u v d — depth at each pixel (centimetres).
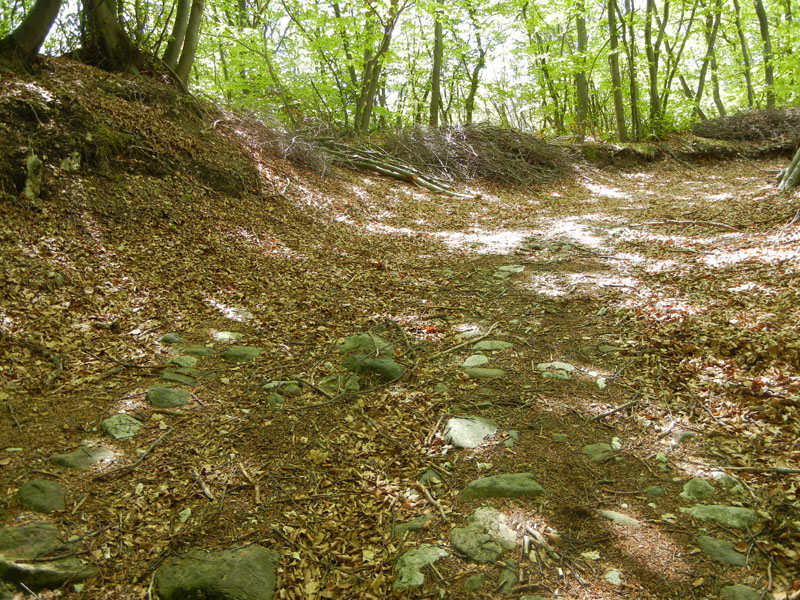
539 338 498
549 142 1747
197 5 1011
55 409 361
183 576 238
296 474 314
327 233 857
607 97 2266
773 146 1838
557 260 747
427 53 1939
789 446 312
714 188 1324
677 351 439
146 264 605
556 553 253
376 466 323
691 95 2247
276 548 260
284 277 662
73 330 464
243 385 415
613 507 282
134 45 941
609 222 992
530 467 316
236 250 706
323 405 388
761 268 600
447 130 1539
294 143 1151
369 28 1530
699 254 706
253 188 881
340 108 1673
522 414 373
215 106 1095
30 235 554
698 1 1977
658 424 352
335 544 264
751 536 256
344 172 1251
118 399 382
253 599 229
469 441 342
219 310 555
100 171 696
